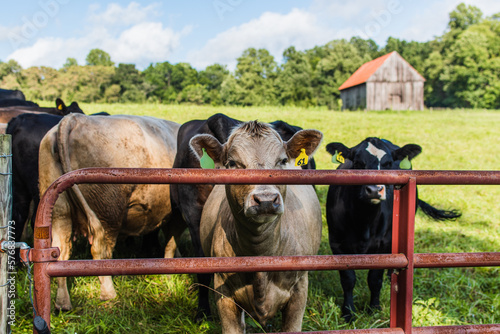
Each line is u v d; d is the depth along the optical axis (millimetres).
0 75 48375
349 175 2135
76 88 57719
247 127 2801
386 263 2182
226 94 64688
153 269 2027
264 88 63625
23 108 7785
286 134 4738
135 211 4965
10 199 2035
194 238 4691
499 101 61625
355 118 25281
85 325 3814
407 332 2207
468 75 61688
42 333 1881
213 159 2916
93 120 4535
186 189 4660
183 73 83688
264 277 2758
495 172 2230
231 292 2996
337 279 5211
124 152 4664
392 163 4766
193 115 21359
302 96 58969
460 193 10258
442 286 5086
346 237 4797
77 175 1960
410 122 23875
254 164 2656
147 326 3945
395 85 49281
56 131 4277
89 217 4035
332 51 72062
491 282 5250
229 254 2996
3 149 1984
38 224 1939
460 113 37062
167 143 5410
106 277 4387
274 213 2404
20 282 4516
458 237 7031
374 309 4496
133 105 25703
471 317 4410
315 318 4152
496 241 6785
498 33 71438
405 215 2211
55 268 1962
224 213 3121
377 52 99750
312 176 2113
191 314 4270
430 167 12734
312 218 3617
